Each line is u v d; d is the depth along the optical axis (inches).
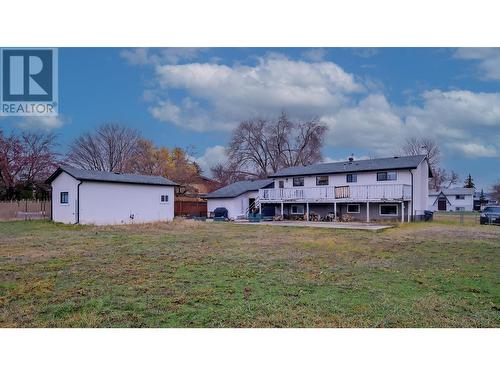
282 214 1106.1
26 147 1325.0
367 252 407.5
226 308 198.5
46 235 571.2
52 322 180.5
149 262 333.7
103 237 545.6
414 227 779.4
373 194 949.8
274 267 313.3
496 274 291.4
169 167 1739.7
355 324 179.2
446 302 212.2
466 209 2406.5
